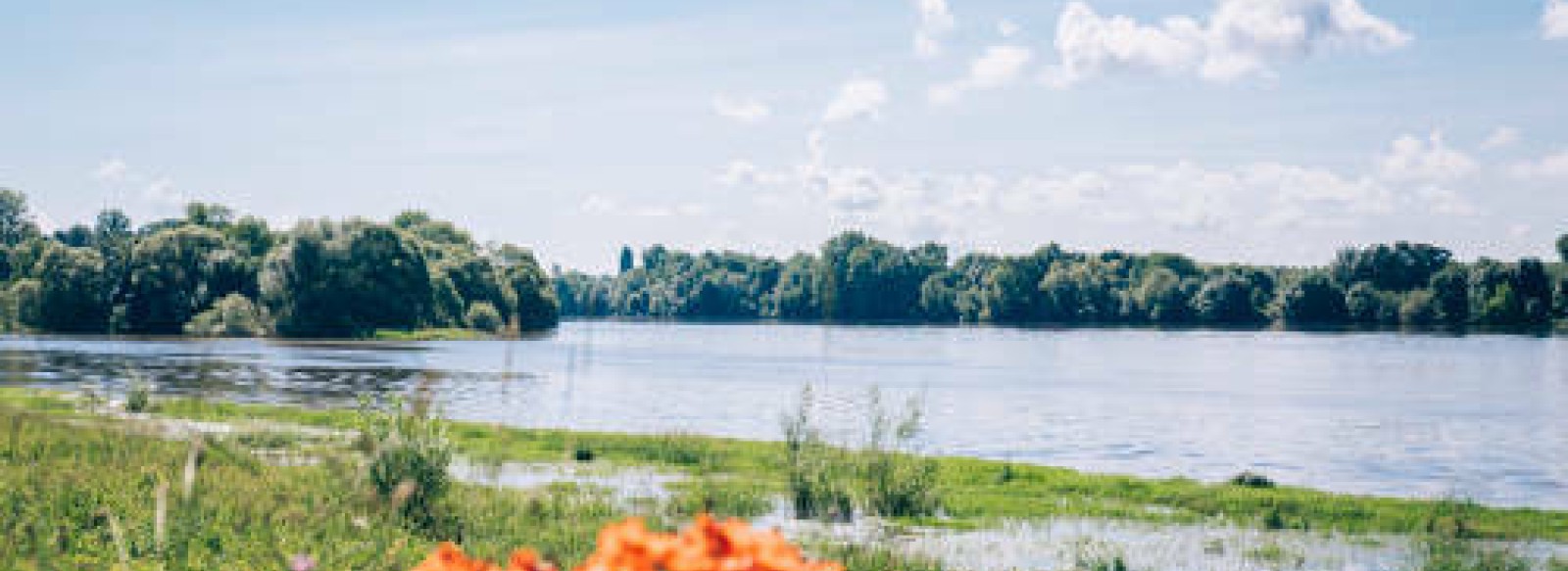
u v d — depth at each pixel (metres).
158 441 18.03
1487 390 65.31
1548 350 118.62
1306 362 94.38
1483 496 28.56
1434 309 167.12
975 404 53.41
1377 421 47.34
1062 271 190.88
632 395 55.91
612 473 25.80
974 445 37.53
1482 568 18.12
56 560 9.61
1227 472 32.19
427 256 140.75
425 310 120.12
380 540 12.37
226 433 25.78
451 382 59.41
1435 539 20.72
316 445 24.62
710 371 76.62
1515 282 162.12
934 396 57.59
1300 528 21.88
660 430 39.78
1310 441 40.22
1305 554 19.25
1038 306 193.00
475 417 41.69
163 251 114.62
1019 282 193.25
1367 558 19.02
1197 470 32.50
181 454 16.83
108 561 9.99
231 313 109.19
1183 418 47.62
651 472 26.25
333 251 111.75
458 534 14.32
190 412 32.88
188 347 90.56
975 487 25.75
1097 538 20.17
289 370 64.50
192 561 10.53
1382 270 175.12
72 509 12.05
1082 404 53.44
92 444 17.05
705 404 51.03
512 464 26.70
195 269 115.56
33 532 10.16
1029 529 20.84
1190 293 185.12
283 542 11.70
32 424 17.91
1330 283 174.25
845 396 56.78
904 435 23.59
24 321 112.56
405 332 115.88
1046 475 27.16
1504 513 23.67
